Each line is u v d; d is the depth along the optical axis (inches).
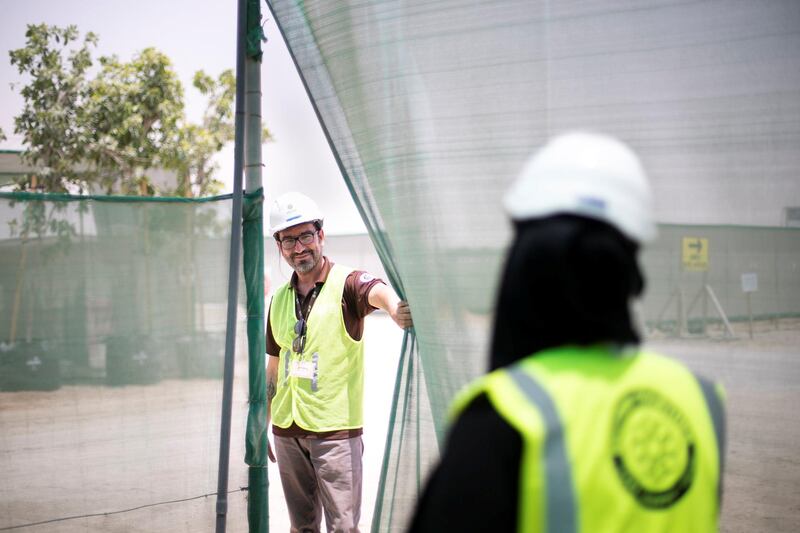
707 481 47.1
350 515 141.7
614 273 44.9
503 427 42.0
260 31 136.8
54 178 600.4
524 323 46.4
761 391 92.6
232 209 139.2
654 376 47.1
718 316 94.0
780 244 91.9
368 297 140.4
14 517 134.9
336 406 142.1
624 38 97.2
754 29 91.8
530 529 40.8
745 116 92.4
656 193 95.7
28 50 597.0
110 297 139.4
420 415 118.8
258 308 141.0
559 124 100.7
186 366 142.9
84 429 137.9
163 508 141.3
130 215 140.4
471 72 105.4
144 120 635.5
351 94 114.5
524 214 47.3
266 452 142.7
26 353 135.7
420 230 109.5
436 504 42.6
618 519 42.3
